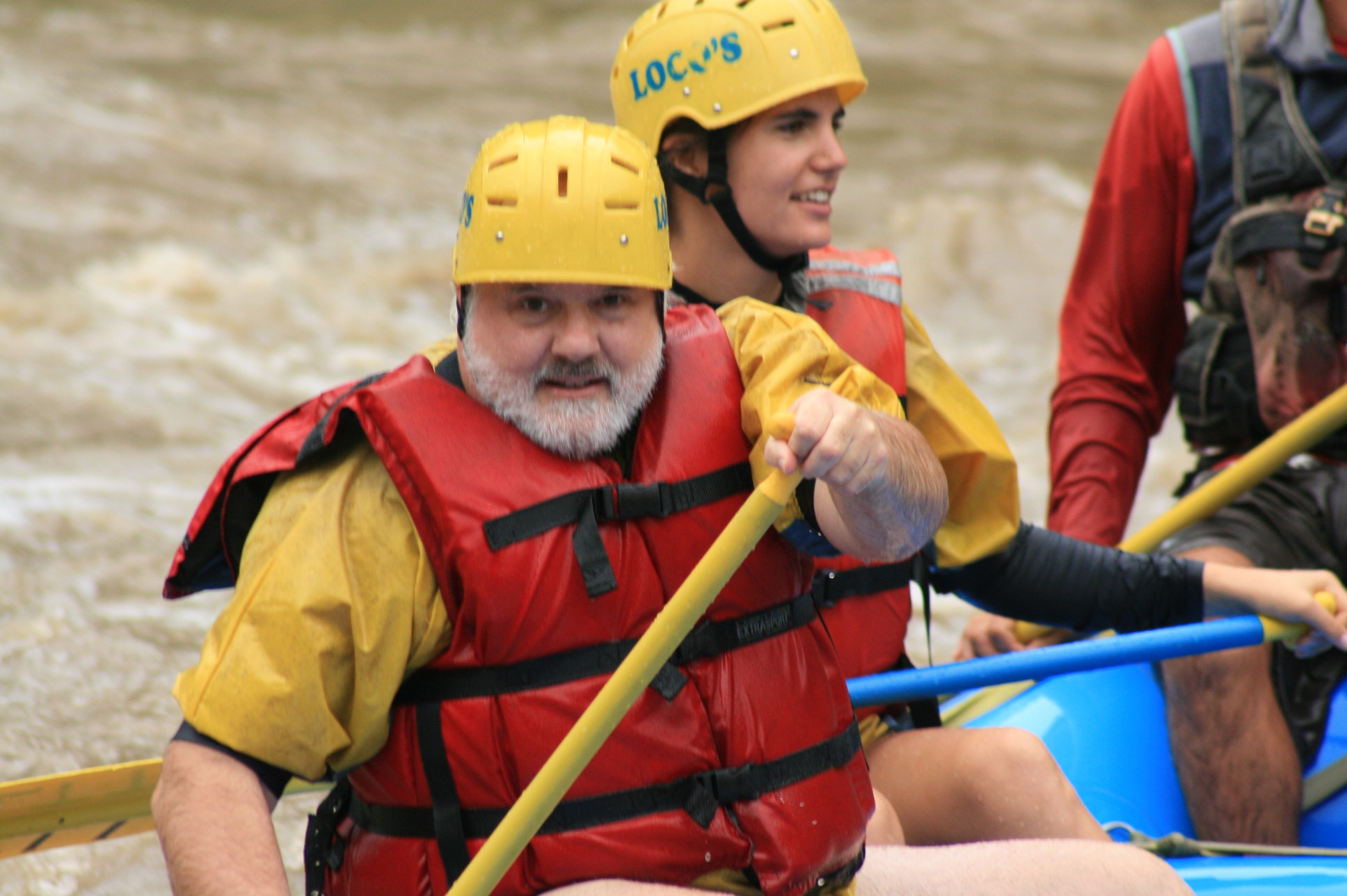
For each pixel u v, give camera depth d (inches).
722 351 273.9
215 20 2509.8
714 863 254.8
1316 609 344.5
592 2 2851.9
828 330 354.0
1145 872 269.3
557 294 246.4
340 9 2696.9
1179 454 925.2
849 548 259.9
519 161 248.8
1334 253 412.2
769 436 250.8
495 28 2664.9
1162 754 418.0
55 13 2372.0
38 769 494.0
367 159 1753.2
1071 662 342.6
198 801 239.1
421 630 250.4
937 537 351.6
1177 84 444.8
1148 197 455.5
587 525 253.3
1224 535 417.1
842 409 234.2
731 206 349.1
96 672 564.4
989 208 1656.0
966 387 361.1
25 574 649.6
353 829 268.7
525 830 238.4
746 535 233.0
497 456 254.7
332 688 245.1
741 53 343.0
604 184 246.8
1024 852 275.6
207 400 975.6
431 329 1221.7
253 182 1598.2
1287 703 414.6
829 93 348.8
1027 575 350.9
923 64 2566.4
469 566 247.8
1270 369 424.2
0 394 930.7
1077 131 2122.3
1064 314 483.8
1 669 560.1
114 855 437.1
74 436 870.4
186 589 286.2
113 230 1362.0
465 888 240.2
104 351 1059.9
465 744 251.3
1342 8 418.3
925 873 276.2
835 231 1577.3
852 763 272.8
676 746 252.4
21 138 1619.1
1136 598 354.0
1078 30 2896.2
